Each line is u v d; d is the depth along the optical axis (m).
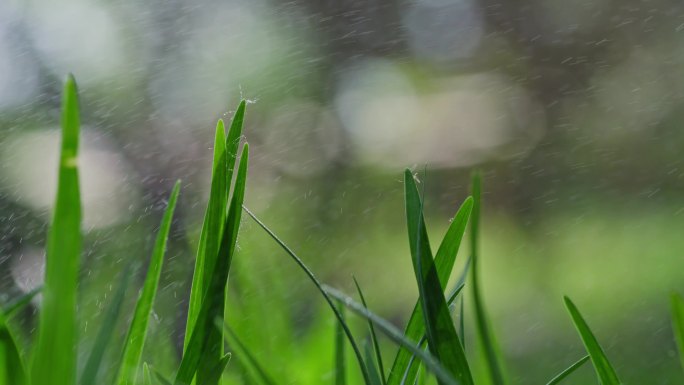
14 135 4.21
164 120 4.97
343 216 5.73
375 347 0.80
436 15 8.11
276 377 1.24
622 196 7.34
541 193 7.46
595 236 6.88
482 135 7.79
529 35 8.20
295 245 4.67
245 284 1.30
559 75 8.12
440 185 7.32
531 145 7.80
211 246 0.76
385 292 5.50
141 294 0.71
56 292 0.51
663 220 6.93
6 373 0.60
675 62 7.88
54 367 0.51
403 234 5.95
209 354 0.74
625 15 8.05
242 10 6.59
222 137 0.76
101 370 0.66
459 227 0.78
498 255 7.00
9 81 4.89
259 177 5.42
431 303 0.73
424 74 8.02
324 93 6.91
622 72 8.06
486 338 0.81
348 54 7.30
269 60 6.68
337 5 7.23
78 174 0.50
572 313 0.78
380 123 7.25
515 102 8.09
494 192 7.47
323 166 6.57
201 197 3.00
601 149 7.75
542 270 6.52
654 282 5.75
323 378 1.34
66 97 0.50
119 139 4.65
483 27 8.35
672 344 3.46
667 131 7.68
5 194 3.00
